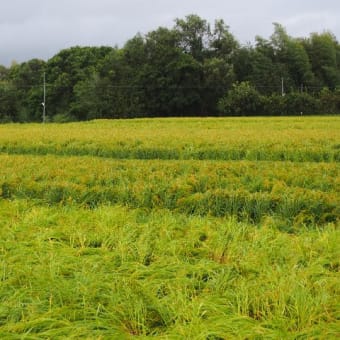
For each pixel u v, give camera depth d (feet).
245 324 15.70
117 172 41.24
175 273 19.86
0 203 33.37
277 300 16.81
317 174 39.09
